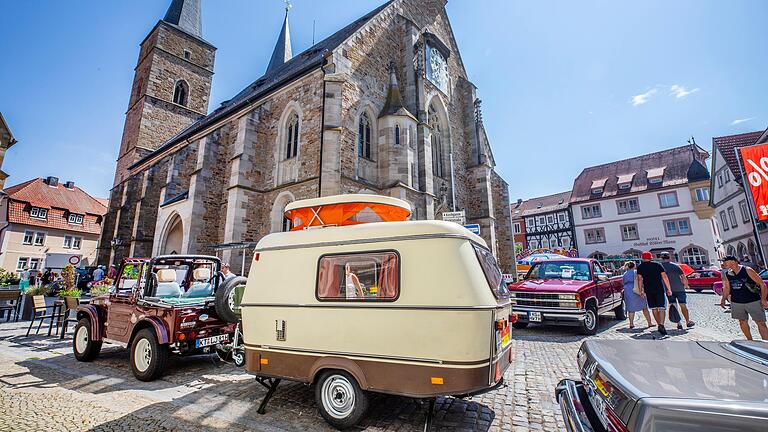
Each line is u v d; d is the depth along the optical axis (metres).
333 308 4.02
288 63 26.36
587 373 2.81
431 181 16.50
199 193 16.39
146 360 5.82
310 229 4.53
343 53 14.87
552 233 47.25
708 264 34.53
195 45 34.28
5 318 12.52
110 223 25.53
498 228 23.94
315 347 4.05
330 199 5.44
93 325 6.94
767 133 21.45
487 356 3.38
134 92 32.91
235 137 17.77
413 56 18.25
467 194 22.25
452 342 3.40
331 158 13.02
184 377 5.97
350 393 3.82
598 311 9.03
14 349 8.19
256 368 4.43
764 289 6.60
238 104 17.91
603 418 2.32
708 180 35.38
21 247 36.72
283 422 4.04
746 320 6.79
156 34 31.78
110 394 5.07
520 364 6.27
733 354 2.72
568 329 9.65
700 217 35.66
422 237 3.78
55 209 40.00
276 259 4.61
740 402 1.85
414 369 3.50
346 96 14.45
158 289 6.90
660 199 38.16
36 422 4.04
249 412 4.34
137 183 24.11
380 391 3.62
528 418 4.04
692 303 15.50
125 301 6.58
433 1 23.23
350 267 4.08
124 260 7.14
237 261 14.27
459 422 3.95
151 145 29.88
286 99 16.05
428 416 3.62
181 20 33.97
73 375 6.08
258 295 4.58
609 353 2.85
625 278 9.52
